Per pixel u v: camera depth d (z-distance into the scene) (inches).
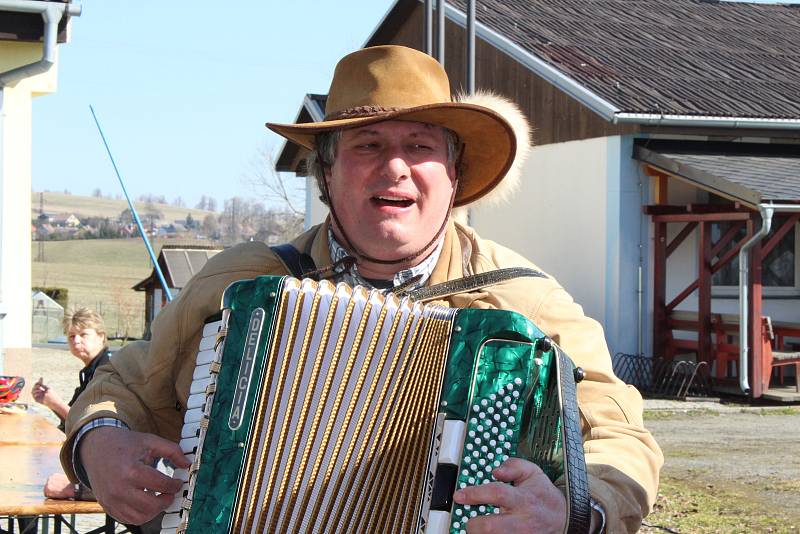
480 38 652.1
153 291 1026.1
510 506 73.5
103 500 91.2
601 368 95.3
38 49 359.9
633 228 542.3
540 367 79.9
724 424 431.8
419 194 98.5
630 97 551.2
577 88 561.9
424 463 81.7
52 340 1023.6
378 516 82.3
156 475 87.9
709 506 282.2
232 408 81.7
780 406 482.6
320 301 82.9
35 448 200.1
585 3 756.6
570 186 576.4
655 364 527.2
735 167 515.5
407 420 82.0
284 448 81.7
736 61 656.4
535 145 604.7
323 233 104.4
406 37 732.7
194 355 100.4
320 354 82.4
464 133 102.7
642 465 89.1
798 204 468.1
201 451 81.8
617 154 542.3
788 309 572.4
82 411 101.7
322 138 102.3
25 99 391.5
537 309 96.0
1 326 362.9
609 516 81.7
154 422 103.7
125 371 104.6
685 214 518.9
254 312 82.7
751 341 490.9
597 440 90.8
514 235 621.9
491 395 79.7
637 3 775.1
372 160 97.9
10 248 386.6
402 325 82.7
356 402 82.3
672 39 695.1
